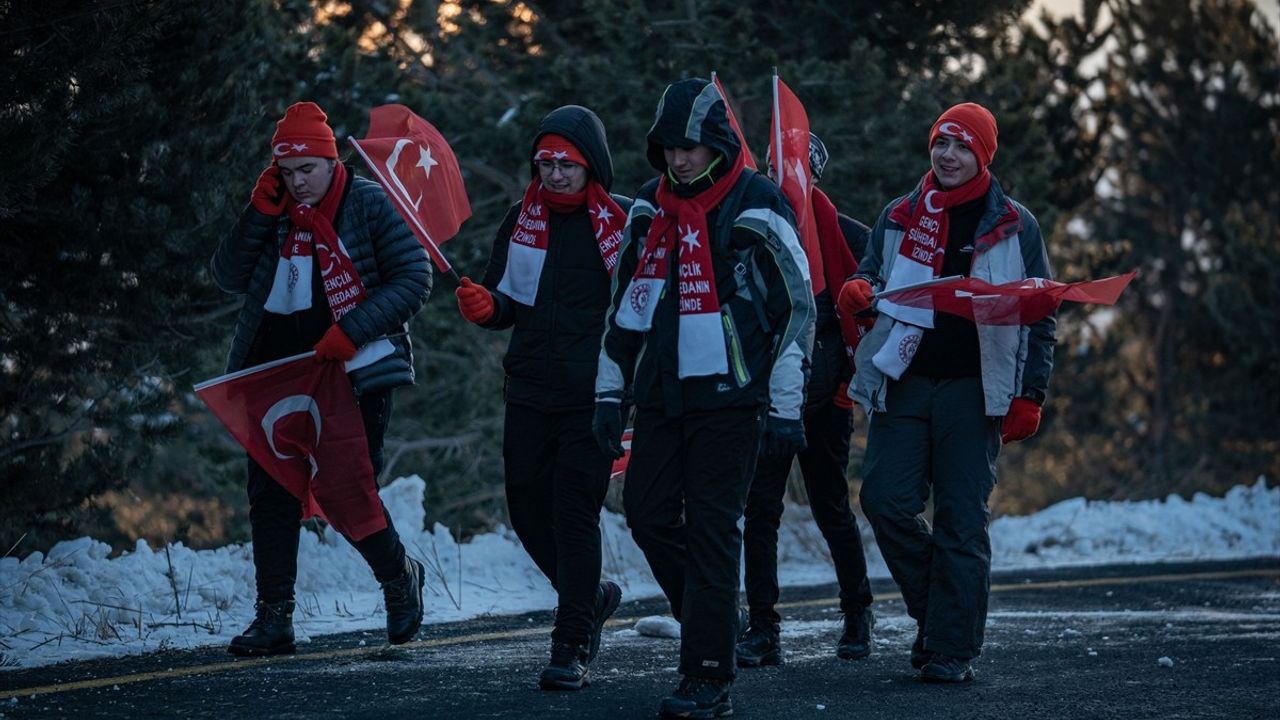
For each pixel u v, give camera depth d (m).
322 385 10.31
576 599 9.54
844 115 22.62
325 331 10.42
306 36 21.19
